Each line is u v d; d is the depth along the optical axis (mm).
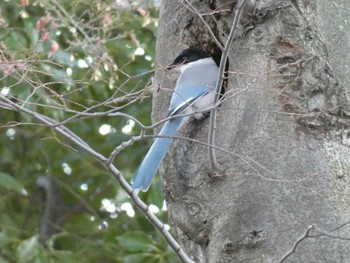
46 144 17781
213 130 9211
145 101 16578
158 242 15609
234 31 8992
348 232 9438
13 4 14484
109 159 8594
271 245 9500
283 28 10273
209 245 9945
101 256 16578
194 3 11375
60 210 18000
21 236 17109
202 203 10062
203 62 11391
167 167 10773
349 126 9938
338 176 9703
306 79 10039
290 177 9695
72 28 12742
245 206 9719
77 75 14562
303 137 9852
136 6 13641
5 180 15094
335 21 10375
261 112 10000
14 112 17453
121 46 14922
